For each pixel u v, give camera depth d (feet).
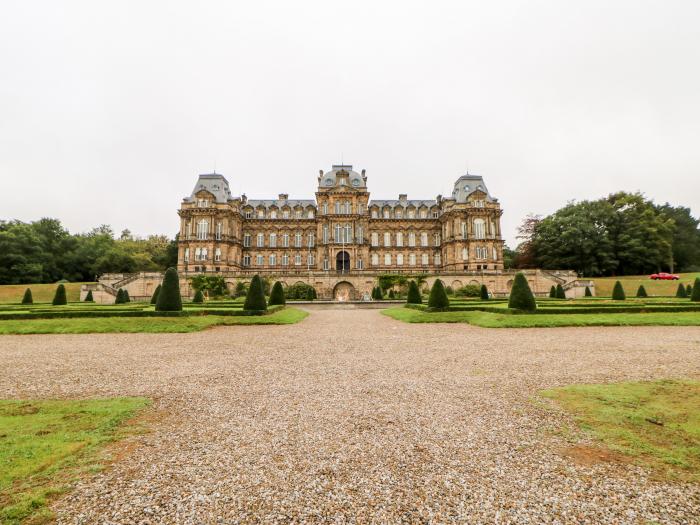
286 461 22.91
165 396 36.32
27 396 36.45
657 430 26.55
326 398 35.50
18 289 231.30
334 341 71.77
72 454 23.44
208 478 20.92
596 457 22.98
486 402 33.63
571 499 18.80
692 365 47.11
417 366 48.98
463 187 284.41
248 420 29.84
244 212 305.53
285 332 85.71
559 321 92.53
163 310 100.68
